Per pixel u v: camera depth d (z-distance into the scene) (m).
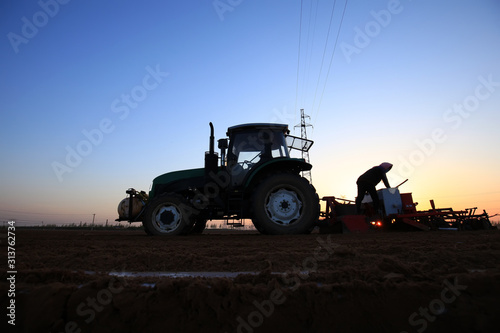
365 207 6.39
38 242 3.05
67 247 2.47
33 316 1.05
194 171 5.90
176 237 4.37
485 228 5.47
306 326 1.00
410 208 5.81
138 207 6.50
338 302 1.02
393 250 1.85
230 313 1.01
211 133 5.51
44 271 1.26
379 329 0.97
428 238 2.86
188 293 1.04
